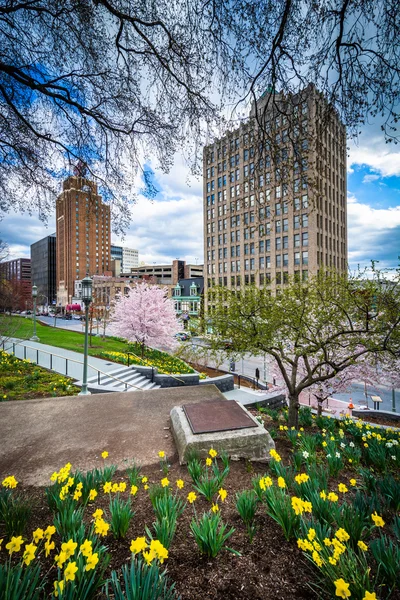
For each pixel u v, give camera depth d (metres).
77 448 4.64
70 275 101.12
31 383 10.28
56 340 23.92
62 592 1.55
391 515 2.92
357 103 3.92
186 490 3.43
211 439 4.24
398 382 12.45
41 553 2.36
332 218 46.62
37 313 98.38
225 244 52.97
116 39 4.63
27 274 148.50
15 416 6.11
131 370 14.36
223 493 2.62
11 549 1.65
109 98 5.40
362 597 1.70
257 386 18.95
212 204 55.53
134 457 4.34
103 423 5.72
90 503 3.10
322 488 3.26
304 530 2.35
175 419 5.20
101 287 75.38
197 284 62.47
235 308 7.12
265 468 4.09
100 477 3.31
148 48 4.77
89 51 4.80
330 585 1.83
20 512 2.50
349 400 17.89
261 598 1.92
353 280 6.59
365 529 2.64
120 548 2.37
